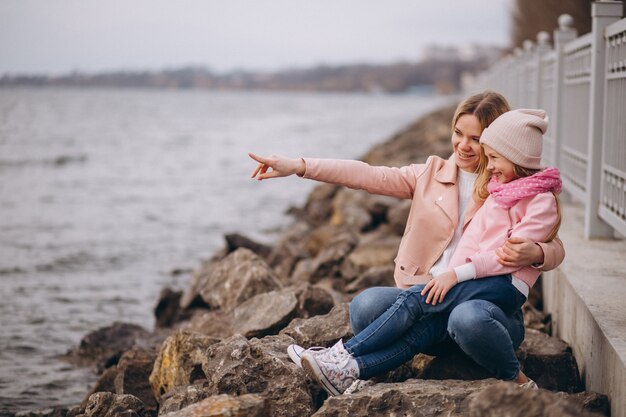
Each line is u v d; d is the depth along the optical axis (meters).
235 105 136.75
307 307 5.49
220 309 6.63
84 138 40.97
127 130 50.06
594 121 5.95
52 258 11.36
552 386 4.32
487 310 3.58
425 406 3.45
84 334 7.71
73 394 6.07
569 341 4.75
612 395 3.58
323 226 12.52
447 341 3.97
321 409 3.49
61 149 33.41
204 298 6.84
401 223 10.12
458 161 4.01
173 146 36.81
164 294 8.10
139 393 5.21
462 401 3.44
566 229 6.49
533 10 19.48
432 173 4.09
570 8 15.63
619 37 5.32
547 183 3.69
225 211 16.33
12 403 5.84
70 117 65.31
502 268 3.65
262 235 13.51
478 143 3.92
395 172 4.14
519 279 3.68
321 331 4.50
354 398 3.50
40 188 20.08
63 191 19.58
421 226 3.98
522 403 2.87
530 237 3.61
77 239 12.90
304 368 3.78
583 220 6.90
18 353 7.09
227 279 6.79
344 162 4.11
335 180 4.09
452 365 3.91
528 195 3.68
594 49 5.87
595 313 4.10
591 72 5.98
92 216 15.45
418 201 4.03
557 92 7.89
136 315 8.46
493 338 3.56
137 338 7.20
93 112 78.81
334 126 57.44
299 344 4.45
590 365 4.11
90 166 26.44
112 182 21.78
